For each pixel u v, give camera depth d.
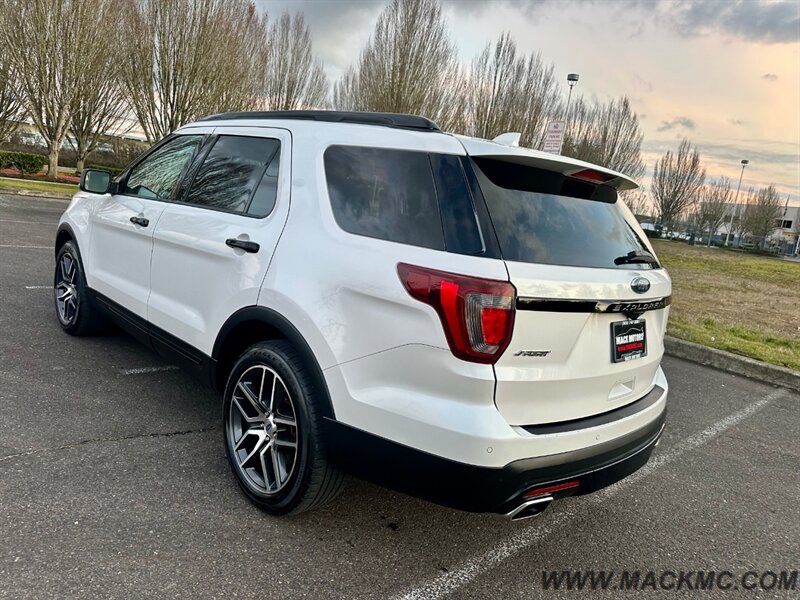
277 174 2.93
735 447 4.39
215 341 3.01
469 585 2.46
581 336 2.29
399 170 2.44
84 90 24.33
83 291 4.56
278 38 32.69
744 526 3.25
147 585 2.19
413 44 23.84
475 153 2.30
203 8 22.38
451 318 2.06
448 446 2.08
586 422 2.38
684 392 5.68
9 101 23.83
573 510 3.26
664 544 2.99
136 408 3.69
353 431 2.33
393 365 2.22
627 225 2.90
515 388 2.11
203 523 2.62
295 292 2.54
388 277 2.23
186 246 3.24
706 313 10.20
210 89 23.23
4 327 4.85
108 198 4.36
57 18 22.17
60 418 3.41
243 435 2.85
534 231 2.30
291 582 2.32
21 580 2.12
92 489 2.75
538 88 25.50
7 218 11.93
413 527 2.84
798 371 6.30
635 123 37.03
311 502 2.59
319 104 35.62
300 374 2.53
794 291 16.95
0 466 2.83
